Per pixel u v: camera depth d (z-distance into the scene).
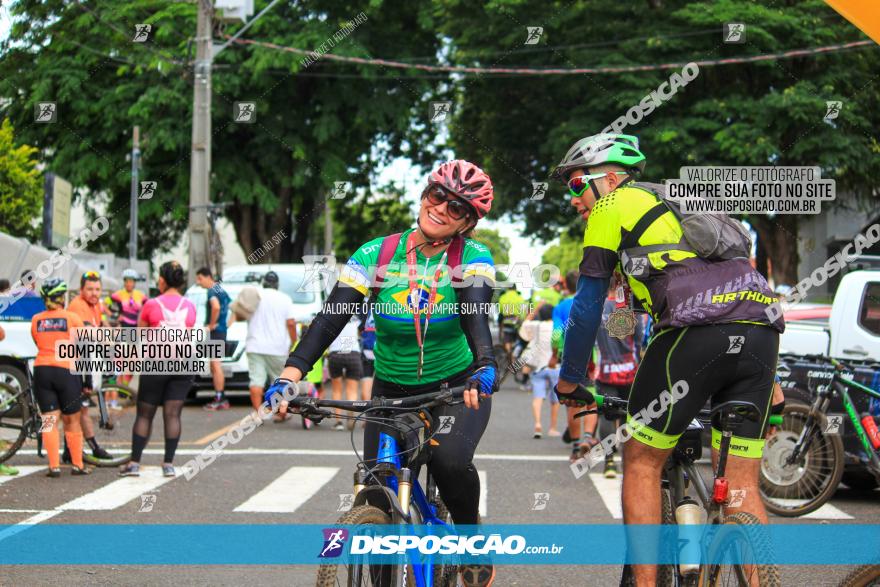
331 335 4.12
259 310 12.91
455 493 4.18
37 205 27.27
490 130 27.91
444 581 4.24
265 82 27.11
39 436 9.88
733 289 3.82
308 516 7.23
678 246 3.87
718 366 3.80
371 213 31.03
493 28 25.45
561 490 8.47
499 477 9.15
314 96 28.61
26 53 26.86
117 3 26.48
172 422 9.06
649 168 22.81
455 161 4.24
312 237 39.28
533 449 11.11
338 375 13.27
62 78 26.25
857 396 8.02
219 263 20.08
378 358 4.39
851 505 8.26
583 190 4.23
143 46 26.31
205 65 19.56
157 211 27.73
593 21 24.72
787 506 7.77
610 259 3.98
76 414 9.15
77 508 7.51
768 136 22.12
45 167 27.36
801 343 9.82
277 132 28.03
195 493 8.16
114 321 16.27
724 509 3.79
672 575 4.01
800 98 21.91
